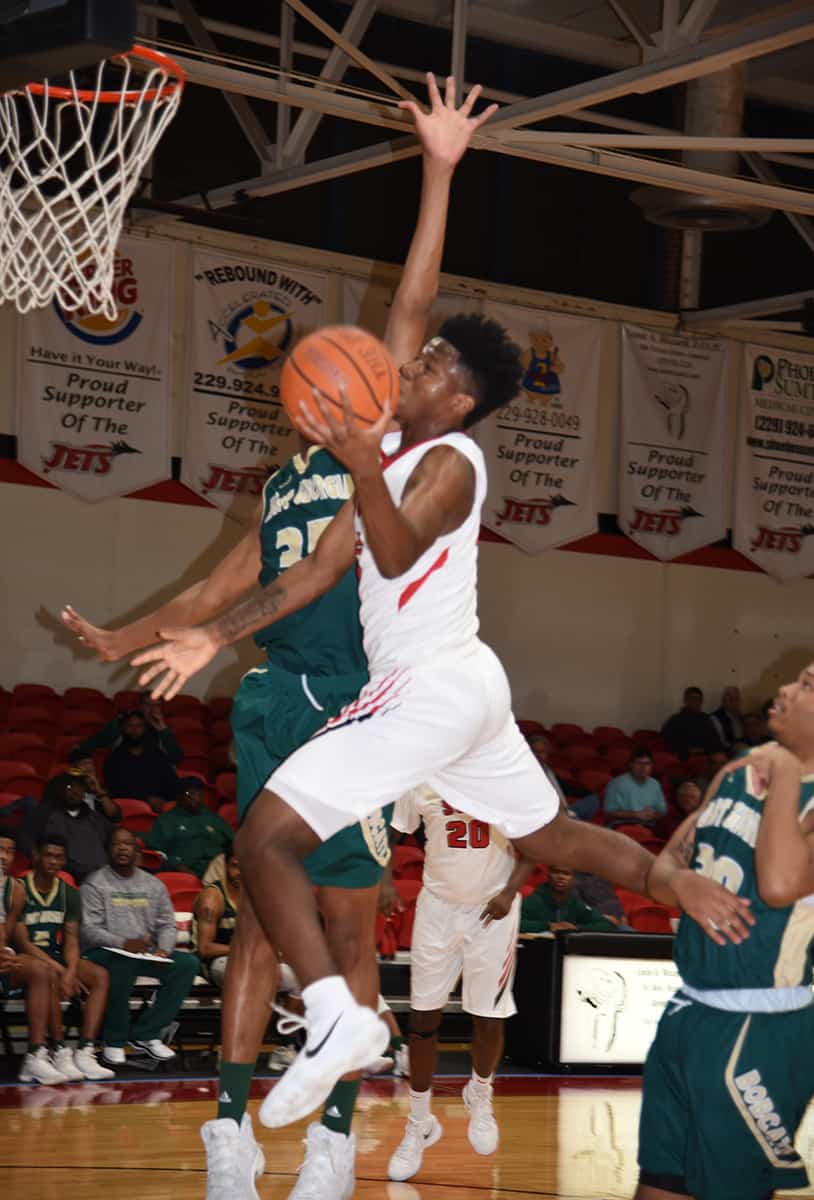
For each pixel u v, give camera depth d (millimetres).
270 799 3096
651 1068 3486
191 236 13555
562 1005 9047
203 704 13773
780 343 16406
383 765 3133
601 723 15805
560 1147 6699
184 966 8617
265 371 13820
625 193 16438
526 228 16000
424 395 3367
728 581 16469
